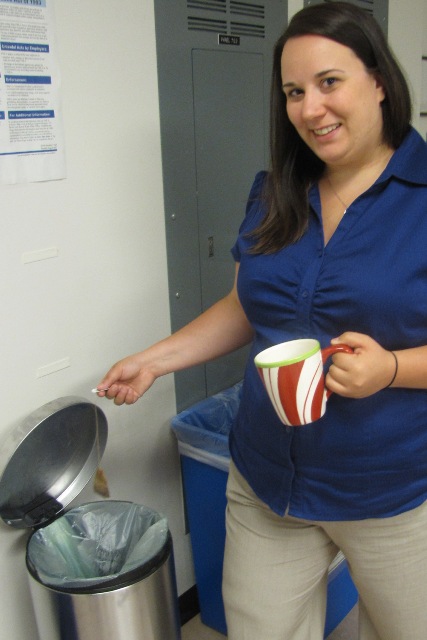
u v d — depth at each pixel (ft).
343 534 4.19
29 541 4.96
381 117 3.85
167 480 6.35
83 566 5.30
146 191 5.59
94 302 5.36
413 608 4.17
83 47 4.92
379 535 4.07
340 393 3.61
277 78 4.03
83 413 5.14
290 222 4.02
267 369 3.48
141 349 5.84
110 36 5.08
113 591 4.46
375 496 3.98
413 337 3.76
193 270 6.18
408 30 8.96
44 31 4.66
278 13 6.57
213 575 6.37
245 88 6.35
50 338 5.09
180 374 6.24
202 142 6.01
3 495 4.81
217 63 6.00
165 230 5.83
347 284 3.70
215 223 6.31
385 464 3.90
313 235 3.95
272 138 4.14
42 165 4.81
